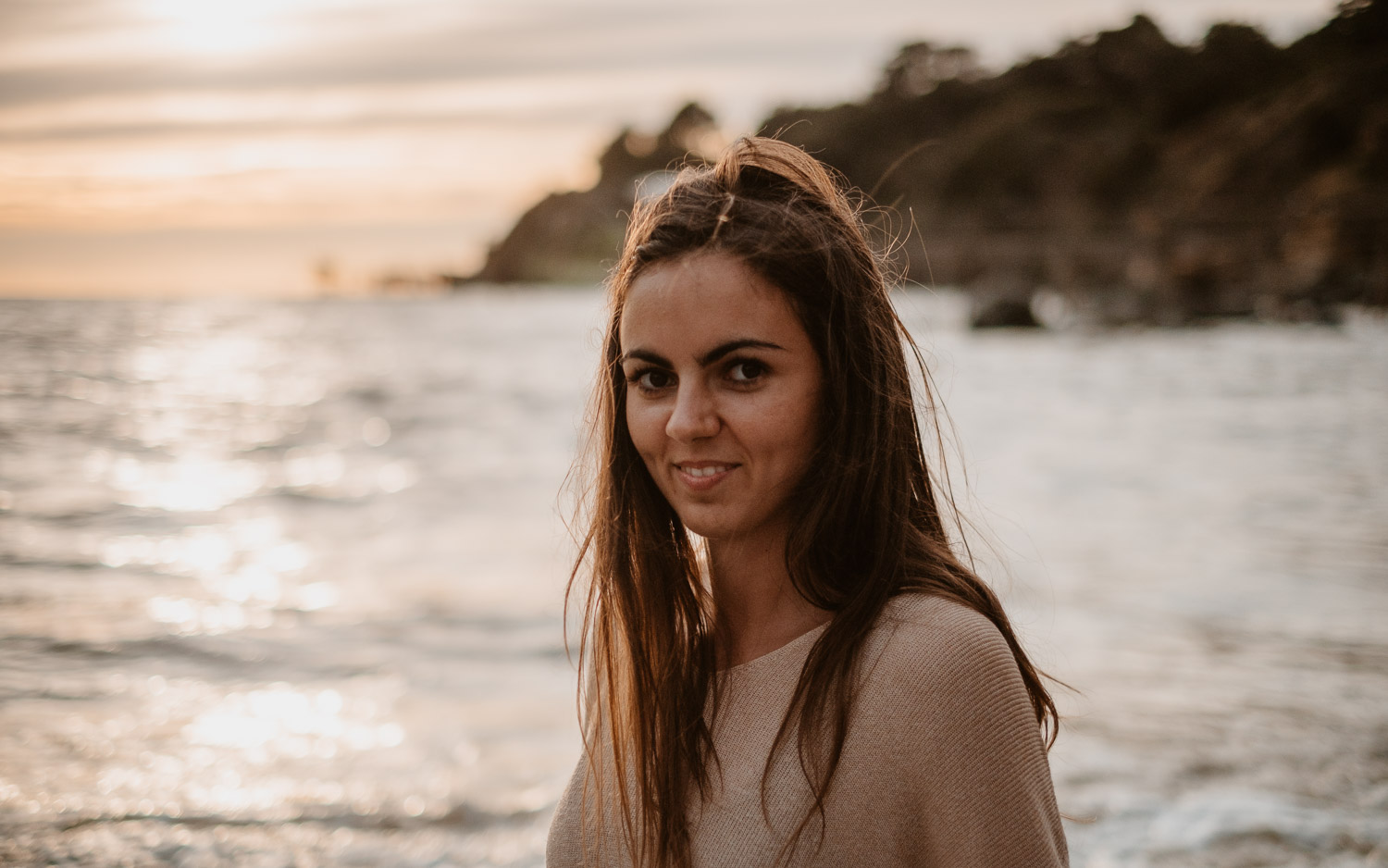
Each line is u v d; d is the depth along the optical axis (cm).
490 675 552
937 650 108
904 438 120
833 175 142
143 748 437
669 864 118
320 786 398
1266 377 2736
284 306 13762
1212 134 7750
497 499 1244
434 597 730
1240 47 8869
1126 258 7044
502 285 19362
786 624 122
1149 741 429
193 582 802
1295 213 5631
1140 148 8269
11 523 1100
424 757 431
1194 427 1792
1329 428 1755
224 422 2323
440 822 364
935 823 107
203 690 527
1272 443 1577
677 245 117
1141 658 546
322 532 1036
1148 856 332
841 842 109
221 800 379
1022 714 107
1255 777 394
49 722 471
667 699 124
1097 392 2427
